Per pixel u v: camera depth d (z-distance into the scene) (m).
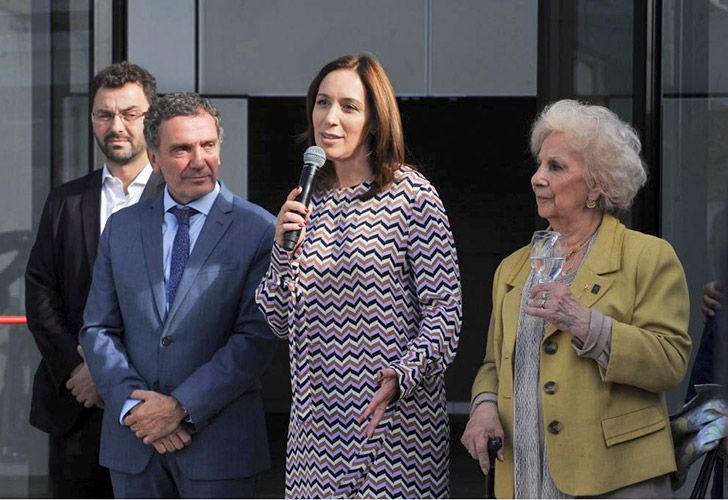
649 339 4.59
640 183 4.81
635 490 4.67
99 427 6.82
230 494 5.52
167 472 5.55
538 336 4.78
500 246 13.59
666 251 4.75
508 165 13.54
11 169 7.43
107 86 6.33
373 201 5.01
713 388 4.93
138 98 6.34
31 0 7.43
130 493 5.55
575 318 4.55
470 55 11.84
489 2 11.77
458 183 13.58
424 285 4.95
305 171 5.01
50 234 6.39
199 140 5.55
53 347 6.36
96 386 5.56
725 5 7.13
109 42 7.46
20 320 7.39
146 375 5.52
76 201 6.38
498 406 4.88
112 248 5.63
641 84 7.15
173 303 5.52
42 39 7.44
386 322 4.94
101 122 6.34
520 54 11.81
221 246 5.57
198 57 11.74
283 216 4.95
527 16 11.80
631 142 4.82
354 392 4.94
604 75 7.24
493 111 13.46
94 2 7.44
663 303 4.69
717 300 6.03
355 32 11.83
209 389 5.40
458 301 4.97
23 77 7.43
